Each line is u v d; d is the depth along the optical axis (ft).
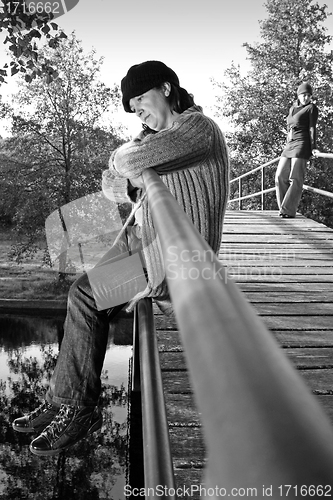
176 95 7.18
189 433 6.19
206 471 0.61
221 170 6.78
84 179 91.25
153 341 5.20
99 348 6.53
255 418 0.55
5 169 91.97
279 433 0.52
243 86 103.04
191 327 0.82
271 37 103.55
